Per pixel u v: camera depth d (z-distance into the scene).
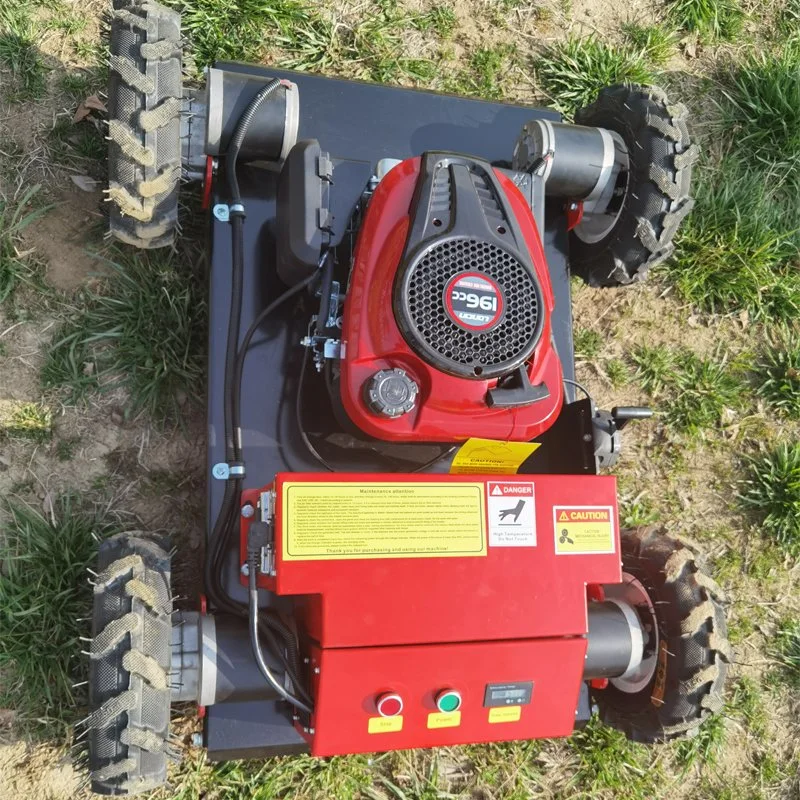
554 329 2.15
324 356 1.75
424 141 2.20
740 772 2.47
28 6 2.23
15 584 1.97
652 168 2.00
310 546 1.54
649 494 2.56
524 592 1.65
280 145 1.92
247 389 1.89
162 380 2.15
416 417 1.65
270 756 1.82
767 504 2.60
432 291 1.61
